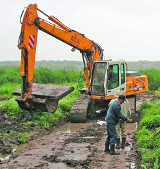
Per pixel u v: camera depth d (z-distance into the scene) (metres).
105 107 20.59
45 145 13.97
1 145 13.44
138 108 22.38
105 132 16.30
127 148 13.18
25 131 16.08
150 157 11.00
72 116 19.05
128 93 20.77
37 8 17.62
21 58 17.23
